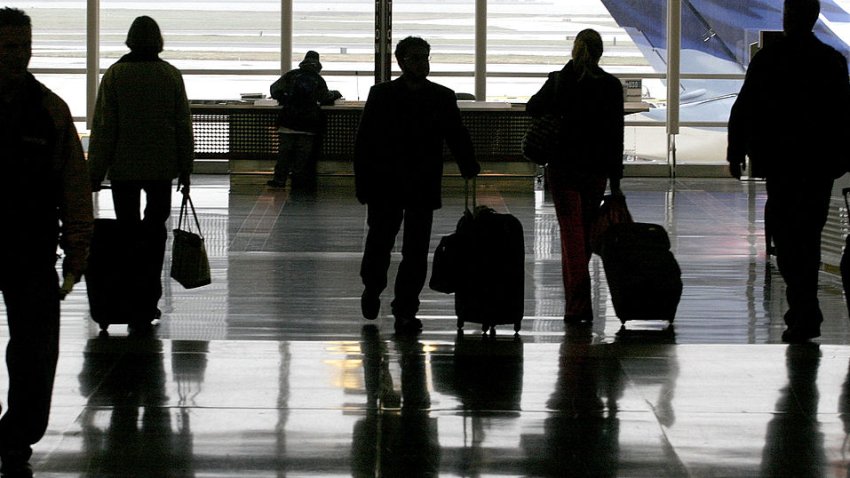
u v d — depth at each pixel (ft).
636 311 38.55
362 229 66.49
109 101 37.37
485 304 36.94
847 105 34.88
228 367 31.76
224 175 101.60
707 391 29.73
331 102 94.27
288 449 24.89
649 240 39.04
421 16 118.83
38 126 21.54
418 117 36.99
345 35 119.03
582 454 24.75
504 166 95.50
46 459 24.08
